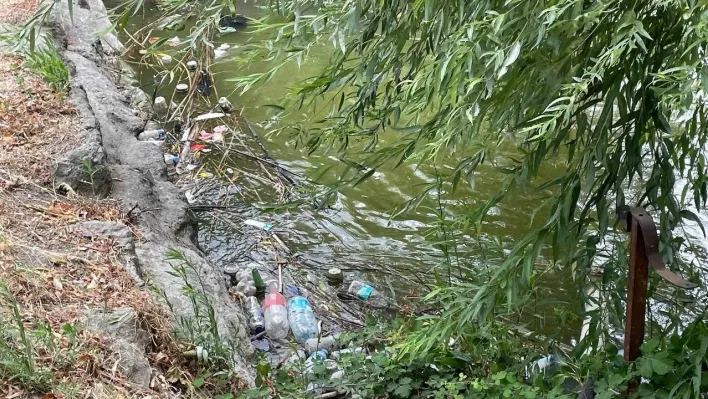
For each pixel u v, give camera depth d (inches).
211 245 206.1
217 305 151.9
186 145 259.3
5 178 163.3
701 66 87.6
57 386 107.9
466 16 105.4
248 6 378.3
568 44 100.7
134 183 185.0
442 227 159.8
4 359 106.8
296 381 138.7
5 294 123.1
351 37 115.8
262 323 170.1
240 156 255.6
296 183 240.7
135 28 350.3
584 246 137.8
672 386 102.8
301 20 105.6
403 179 241.6
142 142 217.8
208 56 303.4
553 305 175.8
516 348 141.8
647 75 105.6
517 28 99.3
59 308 126.0
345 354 142.6
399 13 115.5
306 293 187.2
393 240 213.6
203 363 128.7
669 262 123.5
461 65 95.7
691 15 90.9
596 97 114.7
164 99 286.5
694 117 124.6
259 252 204.2
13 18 261.7
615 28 96.0
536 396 117.4
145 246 160.2
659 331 136.6
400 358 131.1
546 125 88.0
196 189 234.5
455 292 130.0
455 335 140.3
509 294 113.7
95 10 335.6
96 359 114.8
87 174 173.3
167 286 149.1
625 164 118.0
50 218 153.9
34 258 137.6
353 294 189.6
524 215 219.5
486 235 210.8
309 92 122.0
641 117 112.2
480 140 164.9
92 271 138.7
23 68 209.6
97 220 159.6
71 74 235.5
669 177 122.7
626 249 129.1
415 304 186.2
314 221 221.1
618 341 155.1
